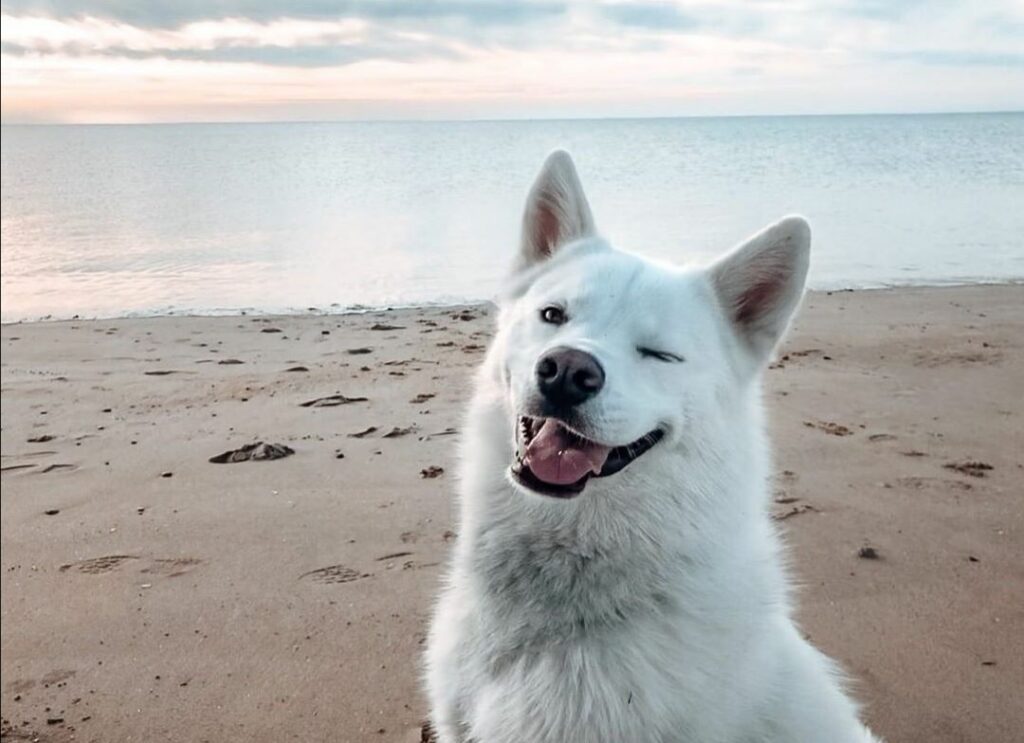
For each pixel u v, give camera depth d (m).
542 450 0.63
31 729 0.79
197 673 0.86
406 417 1.59
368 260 3.65
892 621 0.88
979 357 1.58
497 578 0.67
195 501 1.24
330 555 1.07
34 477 1.36
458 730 0.68
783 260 0.71
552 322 0.70
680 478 0.65
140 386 1.90
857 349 1.76
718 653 0.62
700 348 0.68
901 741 0.73
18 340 2.41
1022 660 0.81
